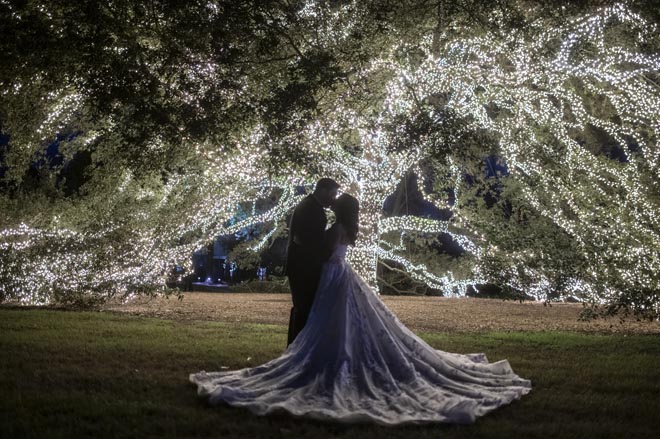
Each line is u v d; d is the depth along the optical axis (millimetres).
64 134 16828
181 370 7543
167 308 15336
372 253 18812
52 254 14945
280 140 12258
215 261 30906
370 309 6559
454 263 22781
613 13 14594
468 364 7281
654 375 7914
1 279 14703
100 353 8453
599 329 13305
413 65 16156
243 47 12562
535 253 15820
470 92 17047
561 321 14547
